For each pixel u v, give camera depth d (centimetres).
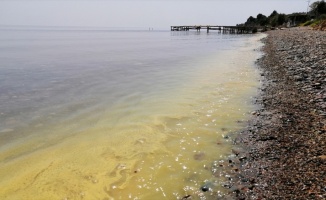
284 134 805
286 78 1537
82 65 2545
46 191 586
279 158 666
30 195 573
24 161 715
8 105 1212
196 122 970
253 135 829
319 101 1055
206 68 2166
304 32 5112
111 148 783
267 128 870
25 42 7062
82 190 587
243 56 2909
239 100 1217
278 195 520
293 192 522
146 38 9525
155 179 623
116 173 652
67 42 7119
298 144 728
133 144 805
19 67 2428
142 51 4109
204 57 2998
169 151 758
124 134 878
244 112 1054
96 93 1415
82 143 819
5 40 8081
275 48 3178
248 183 576
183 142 812
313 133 784
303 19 11062
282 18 12394
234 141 802
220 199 535
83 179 629
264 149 726
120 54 3659
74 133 896
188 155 731
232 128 903
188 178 620
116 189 589
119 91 1450
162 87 1520
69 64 2628
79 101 1270
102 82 1705
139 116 1045
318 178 555
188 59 2861
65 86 1598
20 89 1523
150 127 933
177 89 1461
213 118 1004
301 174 580
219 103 1184
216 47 4481
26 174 653
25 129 936
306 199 495
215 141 812
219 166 664
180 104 1183
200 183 597
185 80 1695
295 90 1269
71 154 750
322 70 1522
